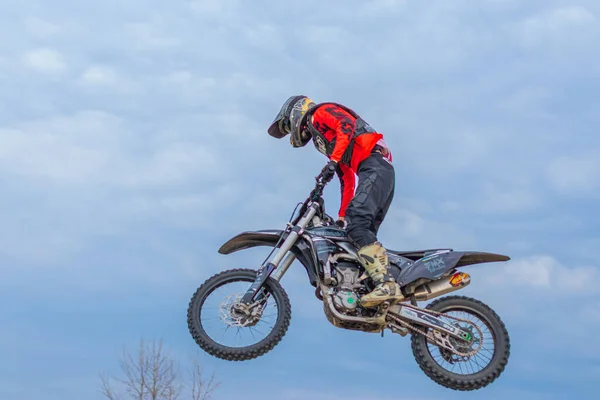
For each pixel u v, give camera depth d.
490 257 5.67
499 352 5.55
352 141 5.76
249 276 5.77
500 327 5.58
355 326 5.56
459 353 5.55
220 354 5.61
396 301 5.46
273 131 6.24
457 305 5.67
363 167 5.77
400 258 5.71
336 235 5.69
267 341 5.59
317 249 5.62
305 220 5.73
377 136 5.80
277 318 5.65
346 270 5.62
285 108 6.09
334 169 5.64
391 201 5.92
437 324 5.54
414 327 5.60
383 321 5.50
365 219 5.61
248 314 5.57
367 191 5.65
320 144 5.94
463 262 5.77
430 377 5.59
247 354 5.59
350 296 5.52
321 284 5.58
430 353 5.74
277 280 5.72
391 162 5.91
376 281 5.46
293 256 5.83
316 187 5.71
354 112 5.93
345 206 6.14
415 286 5.64
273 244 5.90
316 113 5.87
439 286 5.67
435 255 5.68
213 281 5.74
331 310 5.50
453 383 5.54
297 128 5.98
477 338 5.56
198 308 5.71
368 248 5.51
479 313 5.63
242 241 5.87
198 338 5.64
